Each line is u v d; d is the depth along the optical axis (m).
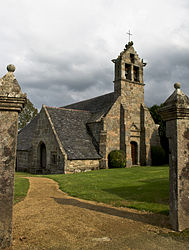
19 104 4.52
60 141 19.67
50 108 22.83
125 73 25.19
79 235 4.87
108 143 21.78
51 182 12.77
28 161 23.98
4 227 4.21
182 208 5.20
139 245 4.41
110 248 4.27
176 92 5.56
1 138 4.38
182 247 4.34
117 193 9.09
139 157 24.17
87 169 19.70
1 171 4.30
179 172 5.28
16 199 8.16
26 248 4.20
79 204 7.46
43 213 6.42
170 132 5.57
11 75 4.63
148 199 7.96
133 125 23.83
